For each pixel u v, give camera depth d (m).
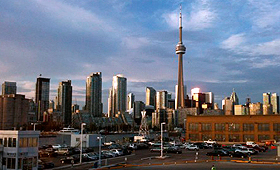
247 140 140.12
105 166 59.69
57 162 69.06
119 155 80.56
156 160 69.94
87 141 109.31
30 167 54.16
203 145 104.69
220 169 53.97
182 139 153.50
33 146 54.97
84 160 69.88
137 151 94.62
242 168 55.12
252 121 140.38
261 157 74.75
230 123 144.25
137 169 55.62
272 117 137.00
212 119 148.12
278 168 54.88
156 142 124.88
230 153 76.62
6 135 52.84
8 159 52.28
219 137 145.75
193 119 152.25
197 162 65.56
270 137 136.12
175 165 60.94
